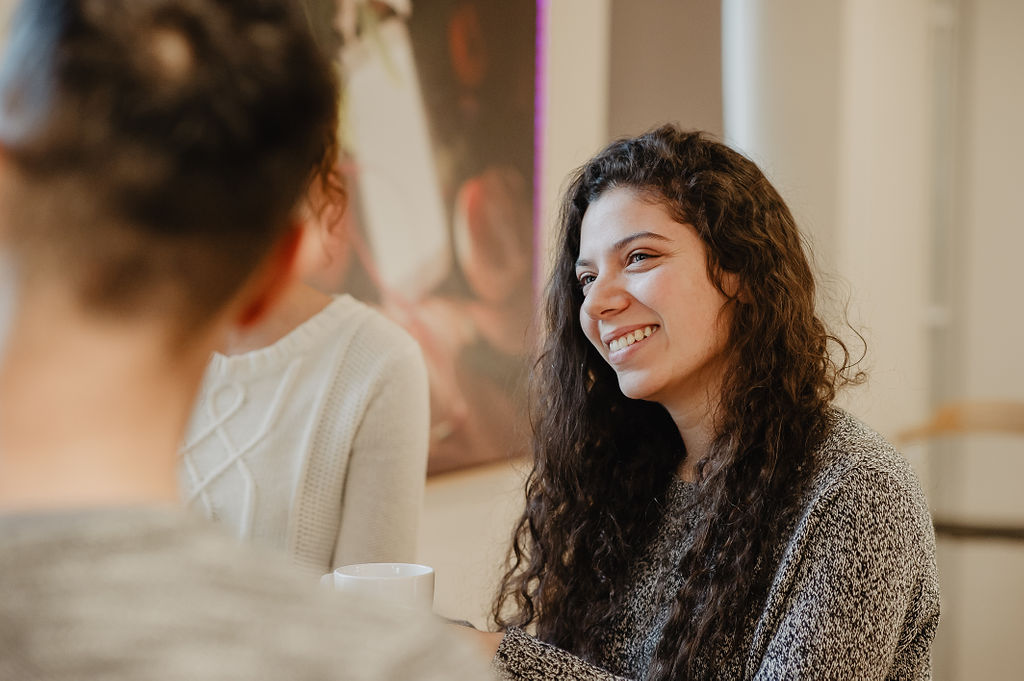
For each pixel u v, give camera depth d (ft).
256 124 1.20
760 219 3.67
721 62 10.92
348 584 2.81
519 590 4.29
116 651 1.02
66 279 1.14
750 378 3.59
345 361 4.16
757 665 3.22
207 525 1.17
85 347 1.15
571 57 8.77
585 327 3.76
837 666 3.04
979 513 10.84
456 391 7.20
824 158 10.43
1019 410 11.20
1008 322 11.49
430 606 2.89
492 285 7.57
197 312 1.21
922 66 12.04
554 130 8.56
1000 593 10.52
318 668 1.11
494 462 7.62
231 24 1.21
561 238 4.10
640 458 4.04
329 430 4.09
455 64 7.09
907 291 11.60
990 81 11.68
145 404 1.18
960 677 10.54
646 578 3.85
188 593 1.09
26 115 1.14
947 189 11.91
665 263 3.57
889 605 3.10
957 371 11.69
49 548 1.06
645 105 10.38
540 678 3.12
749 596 3.38
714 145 3.78
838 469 3.29
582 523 4.05
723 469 3.52
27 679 1.00
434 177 6.92
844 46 10.32
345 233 6.12
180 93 1.15
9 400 1.14
